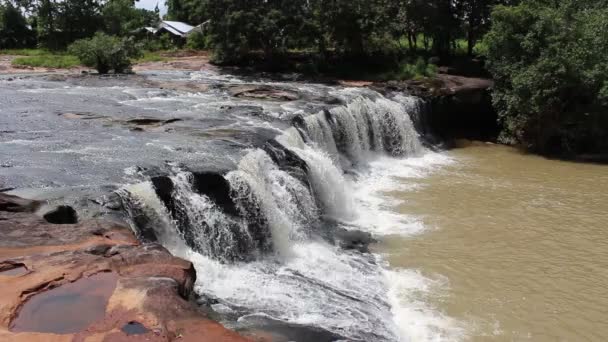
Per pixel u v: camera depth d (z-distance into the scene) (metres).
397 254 13.82
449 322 10.56
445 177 21.67
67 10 53.41
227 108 21.22
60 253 7.68
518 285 12.28
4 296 6.46
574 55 24.05
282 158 15.71
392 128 25.28
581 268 13.25
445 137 28.97
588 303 11.56
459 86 29.75
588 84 24.12
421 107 28.05
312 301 10.45
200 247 11.66
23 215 9.08
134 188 10.73
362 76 35.47
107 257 7.68
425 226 15.93
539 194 19.41
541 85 24.81
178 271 7.48
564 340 10.14
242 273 11.44
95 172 11.98
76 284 6.86
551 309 11.27
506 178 21.66
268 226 13.12
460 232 15.50
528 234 15.45
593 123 24.98
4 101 20.84
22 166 12.36
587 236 15.34
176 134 16.41
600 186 20.55
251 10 35.72
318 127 19.98
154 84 27.69
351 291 11.34
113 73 32.50
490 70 28.14
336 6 35.84
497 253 14.06
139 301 6.51
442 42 39.16
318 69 37.25
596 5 28.00
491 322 10.65
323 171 16.62
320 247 13.84
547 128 25.73
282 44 37.28
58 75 29.81
